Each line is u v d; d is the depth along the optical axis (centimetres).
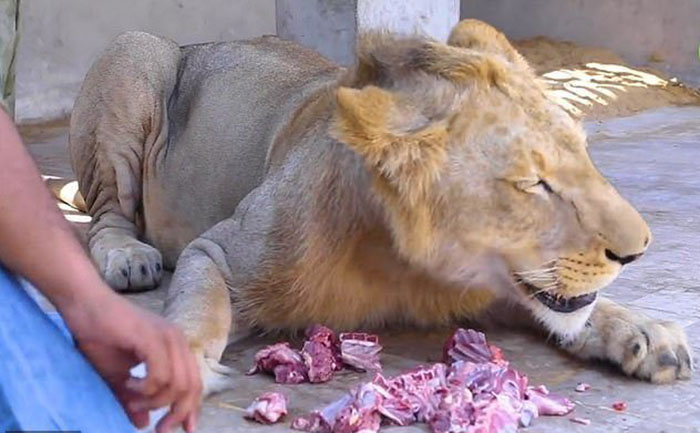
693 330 542
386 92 438
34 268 203
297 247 479
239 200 591
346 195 464
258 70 625
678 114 1609
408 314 509
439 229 445
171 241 647
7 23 505
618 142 1333
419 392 429
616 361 476
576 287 438
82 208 797
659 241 755
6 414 191
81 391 203
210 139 619
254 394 457
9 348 195
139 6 1602
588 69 1844
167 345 213
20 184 200
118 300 210
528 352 505
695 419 434
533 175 433
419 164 435
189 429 226
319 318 496
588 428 425
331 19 1136
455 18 1103
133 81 662
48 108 1504
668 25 1886
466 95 442
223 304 480
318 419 418
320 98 523
